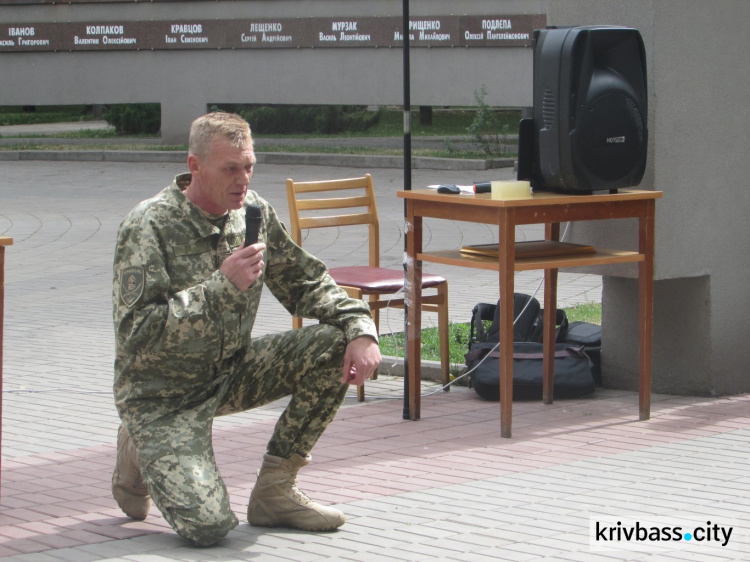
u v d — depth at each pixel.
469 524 4.14
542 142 5.66
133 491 4.24
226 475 4.97
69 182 20.45
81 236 14.31
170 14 23.22
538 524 4.12
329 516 4.10
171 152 22.95
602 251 5.90
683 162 6.12
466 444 5.39
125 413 3.99
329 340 4.04
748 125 6.36
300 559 3.78
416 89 21.19
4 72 24.31
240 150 3.84
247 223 3.85
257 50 22.59
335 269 6.77
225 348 3.90
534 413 6.05
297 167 21.69
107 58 23.83
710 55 6.18
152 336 3.78
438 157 21.14
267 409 6.36
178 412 4.00
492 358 6.47
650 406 6.16
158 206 3.91
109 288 10.75
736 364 6.46
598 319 8.34
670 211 6.09
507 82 20.44
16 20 24.05
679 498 4.44
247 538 4.04
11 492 4.75
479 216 5.52
